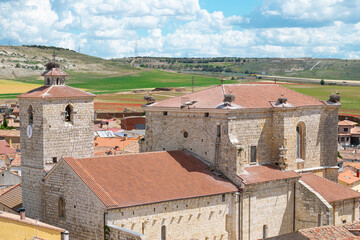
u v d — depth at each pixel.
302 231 57.56
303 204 81.50
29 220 62.00
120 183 67.06
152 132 86.81
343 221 84.44
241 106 78.31
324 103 90.81
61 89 78.25
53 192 72.12
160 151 77.50
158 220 66.06
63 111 77.38
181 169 74.81
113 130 177.88
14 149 144.00
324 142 91.19
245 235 75.25
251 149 80.44
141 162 73.00
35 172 76.38
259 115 81.12
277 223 80.00
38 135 75.88
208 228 71.38
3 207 83.31
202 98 83.12
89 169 68.31
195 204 69.69
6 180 103.25
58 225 71.25
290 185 81.62
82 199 66.25
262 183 76.81
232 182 75.44
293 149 83.81
